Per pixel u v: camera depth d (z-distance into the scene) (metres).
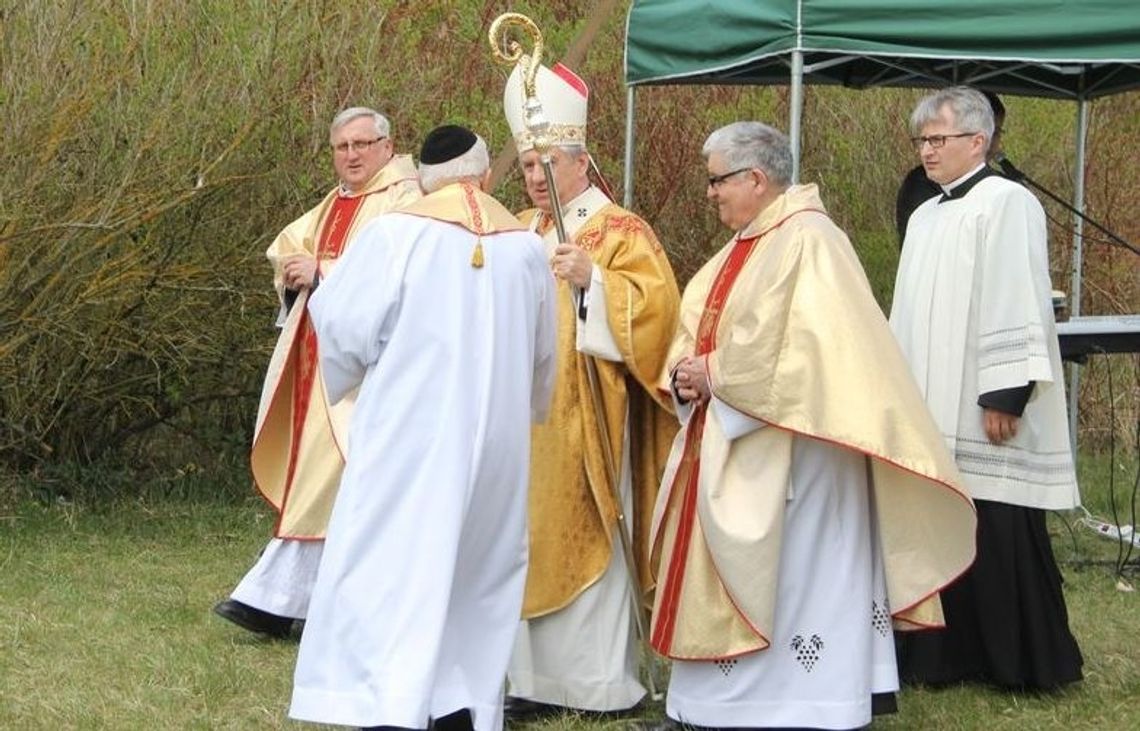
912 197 8.12
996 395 6.36
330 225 7.64
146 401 10.73
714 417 5.55
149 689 6.45
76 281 9.74
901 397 5.40
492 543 5.24
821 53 8.68
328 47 10.57
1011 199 6.45
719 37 8.46
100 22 9.85
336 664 4.91
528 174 6.45
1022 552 6.50
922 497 5.57
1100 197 14.37
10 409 10.35
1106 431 13.01
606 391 6.23
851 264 5.55
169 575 8.65
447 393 5.09
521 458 5.30
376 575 4.94
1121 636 7.52
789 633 5.52
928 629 5.66
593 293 6.08
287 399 7.47
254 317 10.56
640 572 6.34
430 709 4.92
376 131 7.62
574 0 13.34
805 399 5.37
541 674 6.20
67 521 9.90
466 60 11.79
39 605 7.82
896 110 13.58
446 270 5.18
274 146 10.23
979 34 7.71
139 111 9.76
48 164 9.28
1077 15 7.66
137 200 9.62
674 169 12.62
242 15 10.20
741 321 5.48
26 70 9.39
